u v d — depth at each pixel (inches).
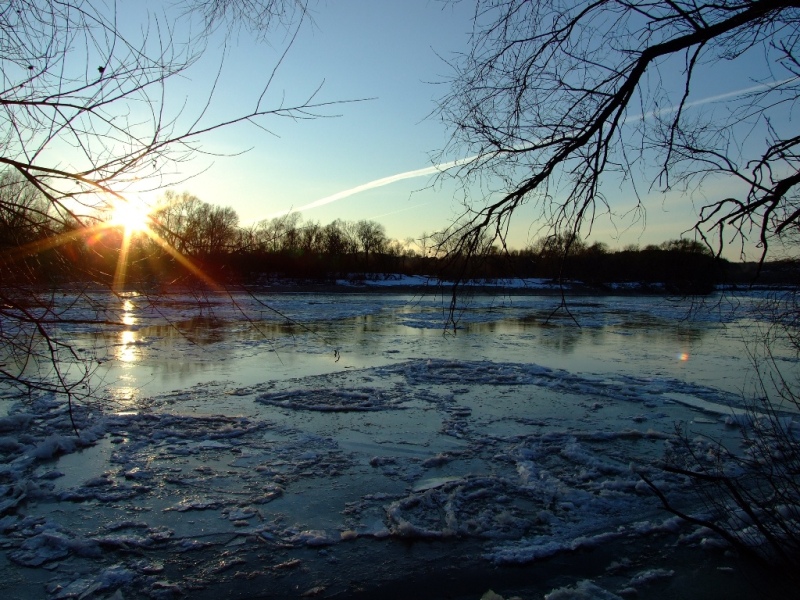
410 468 315.6
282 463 319.3
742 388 513.0
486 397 472.7
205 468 309.4
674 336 900.0
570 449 341.4
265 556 227.6
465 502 276.1
